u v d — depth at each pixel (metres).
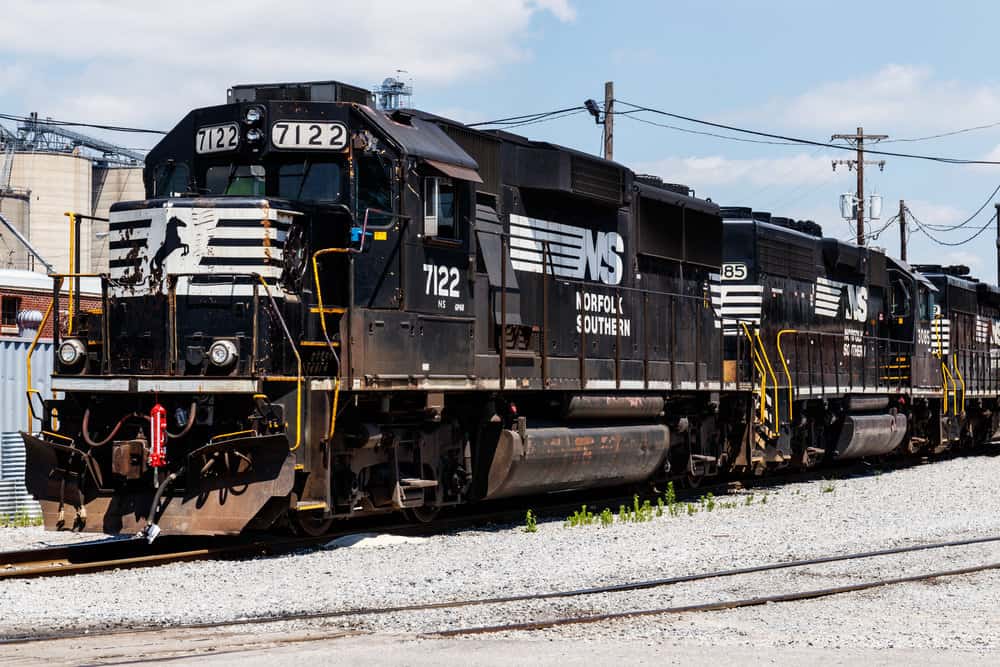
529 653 7.42
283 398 11.55
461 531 14.00
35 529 14.72
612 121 28.62
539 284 15.77
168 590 9.58
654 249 18.58
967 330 32.38
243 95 12.91
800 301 23.53
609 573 10.86
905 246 52.00
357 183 12.53
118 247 12.20
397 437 13.14
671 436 19.12
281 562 11.04
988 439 33.56
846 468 25.77
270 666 6.91
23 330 27.06
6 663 6.97
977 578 10.99
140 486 11.91
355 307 12.38
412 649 7.47
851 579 10.86
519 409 15.91
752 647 7.77
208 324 11.79
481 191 14.68
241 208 11.80
